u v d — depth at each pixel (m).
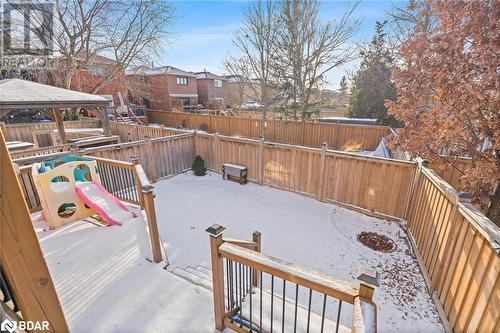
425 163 4.63
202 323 2.52
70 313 2.59
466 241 2.75
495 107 3.22
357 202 6.14
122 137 13.12
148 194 3.24
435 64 3.86
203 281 3.21
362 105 17.19
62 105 7.86
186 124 17.03
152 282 3.06
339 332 2.52
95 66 17.12
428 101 4.46
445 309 3.04
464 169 4.97
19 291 1.49
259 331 2.34
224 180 8.32
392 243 4.86
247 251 2.05
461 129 3.73
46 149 7.20
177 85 24.91
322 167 6.51
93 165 4.73
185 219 5.58
